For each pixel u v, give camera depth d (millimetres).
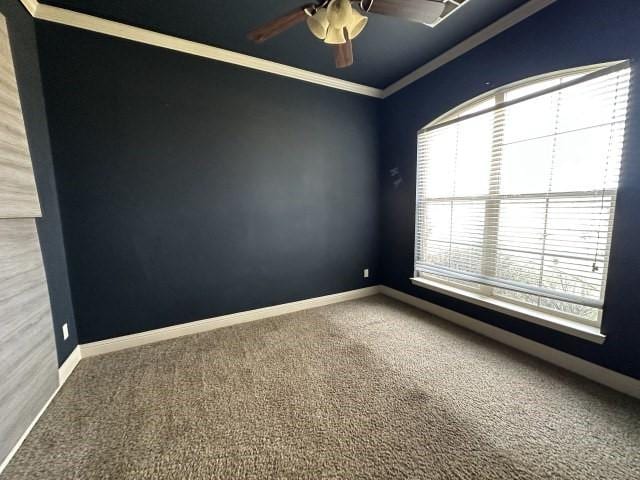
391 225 3414
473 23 2135
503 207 2242
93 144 2068
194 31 2158
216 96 2465
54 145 1948
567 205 1865
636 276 1592
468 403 1593
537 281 2078
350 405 1591
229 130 2551
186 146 2383
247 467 1226
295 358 2090
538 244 2043
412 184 3072
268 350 2211
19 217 1425
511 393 1671
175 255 2418
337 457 1267
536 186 2023
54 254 1867
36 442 1361
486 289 2467
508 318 2246
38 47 1859
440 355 2109
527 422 1445
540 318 2010
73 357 2014
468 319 2570
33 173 1603
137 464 1245
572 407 1545
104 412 1560
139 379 1855
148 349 2248
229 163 2576
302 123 2922
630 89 1560
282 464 1237
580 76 1745
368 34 2234
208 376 1880
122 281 2238
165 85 2264
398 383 1781
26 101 1681
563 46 1804
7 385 1267
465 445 1315
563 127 1855
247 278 2764
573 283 1879
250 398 1660
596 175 1727
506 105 2113
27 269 1465
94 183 2092
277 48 2398
